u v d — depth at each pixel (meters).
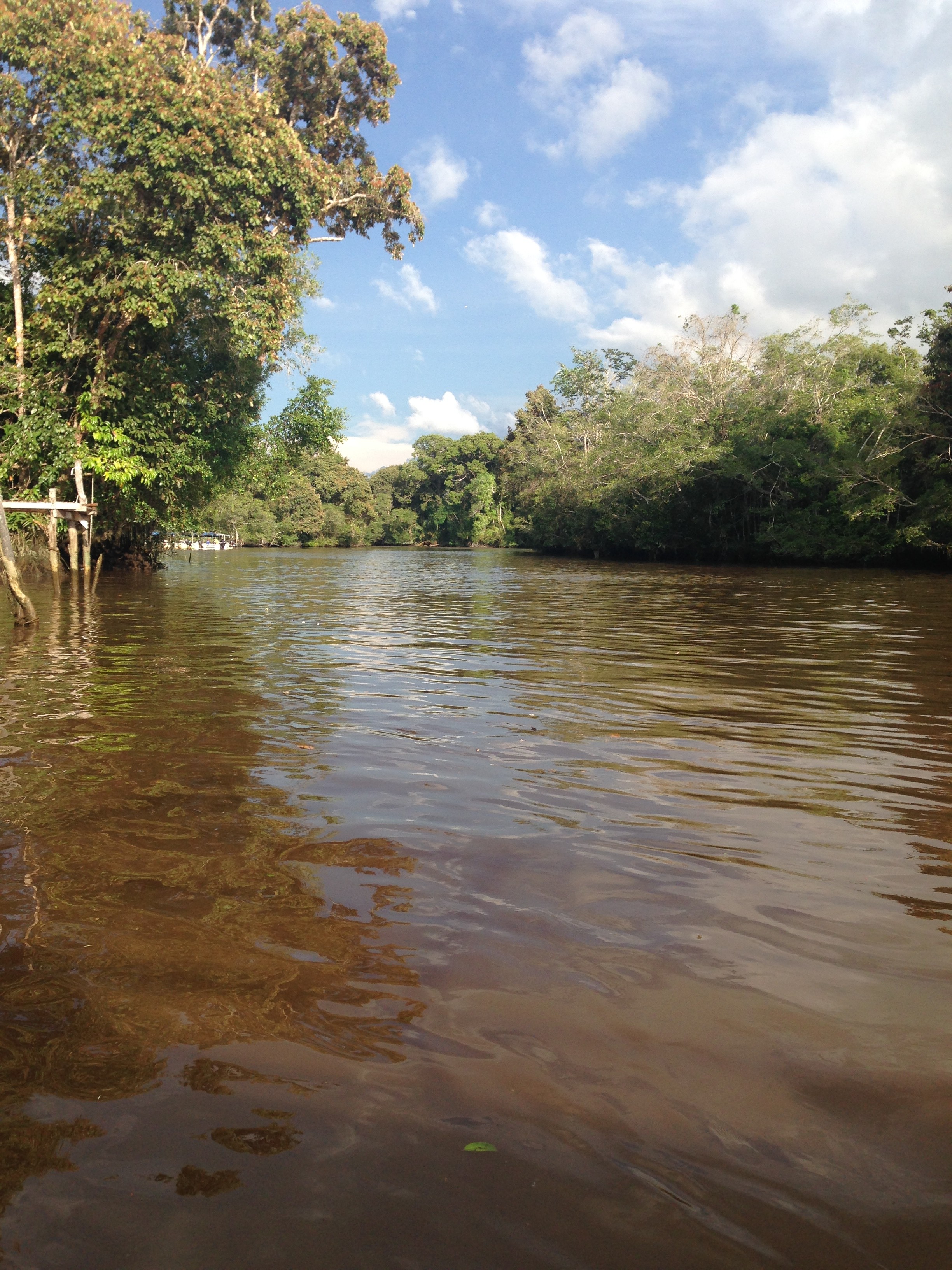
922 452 29.61
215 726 4.75
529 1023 1.85
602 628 10.54
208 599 15.06
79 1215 1.32
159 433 19.28
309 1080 1.65
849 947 2.22
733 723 4.97
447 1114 1.55
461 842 2.96
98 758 4.03
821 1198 1.36
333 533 81.06
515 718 5.05
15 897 2.48
